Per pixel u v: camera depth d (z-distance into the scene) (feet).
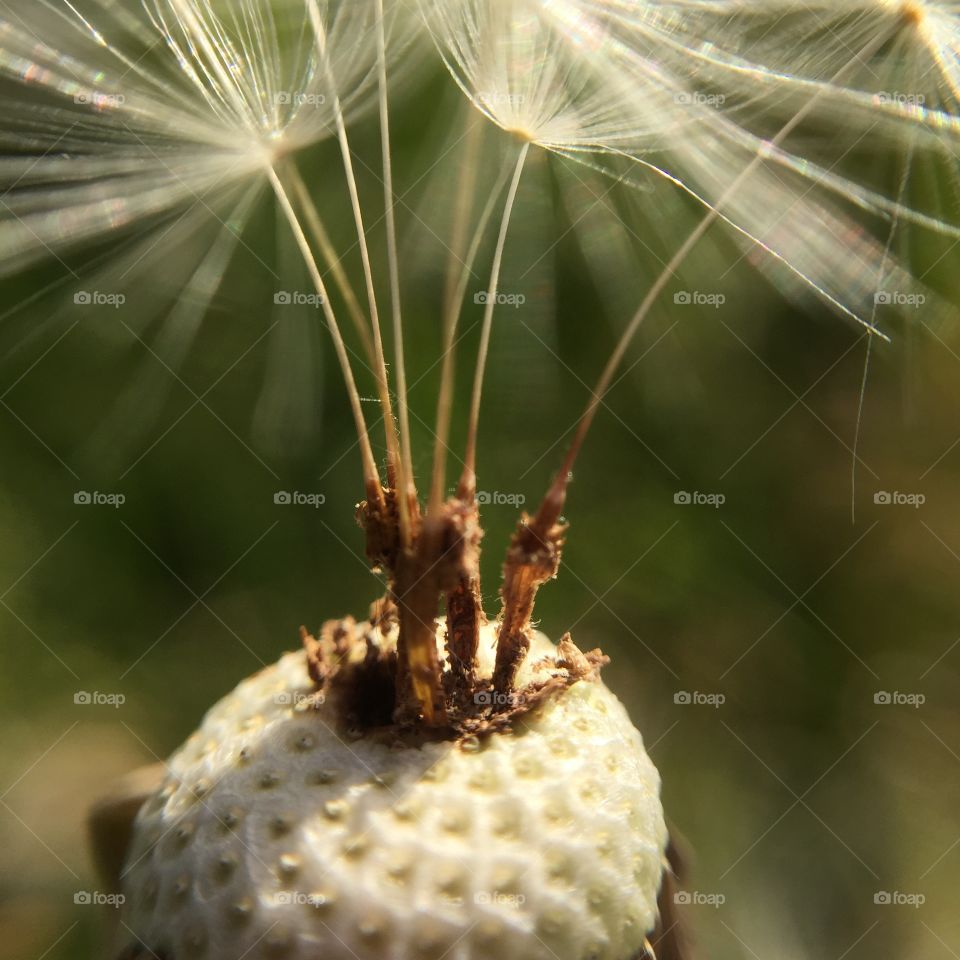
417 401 0.21
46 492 0.21
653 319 0.21
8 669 0.20
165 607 0.21
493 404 0.21
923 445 0.22
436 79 0.20
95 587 0.21
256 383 0.21
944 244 0.19
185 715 0.21
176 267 0.17
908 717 0.22
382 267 0.20
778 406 0.22
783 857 0.20
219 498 0.21
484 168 0.18
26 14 0.15
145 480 0.21
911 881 0.20
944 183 0.16
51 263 0.20
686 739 0.21
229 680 0.21
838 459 0.22
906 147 0.15
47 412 0.21
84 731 0.20
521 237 0.20
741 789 0.21
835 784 0.21
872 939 0.20
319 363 0.20
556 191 0.20
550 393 0.21
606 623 0.22
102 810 0.15
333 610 0.21
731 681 0.22
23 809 0.19
